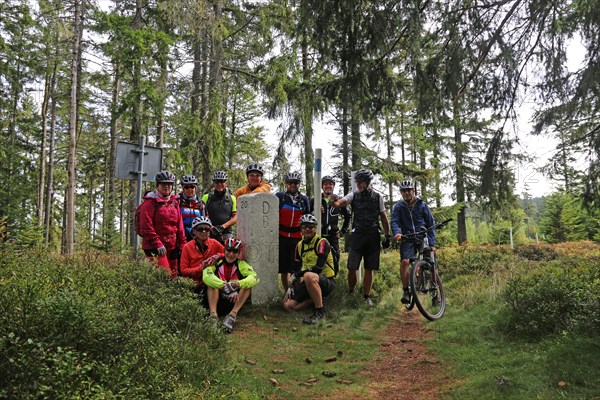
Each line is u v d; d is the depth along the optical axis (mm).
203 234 5977
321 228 7570
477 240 33531
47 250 6566
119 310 3805
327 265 6582
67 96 21844
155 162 7453
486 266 11180
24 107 25766
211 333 4660
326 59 7590
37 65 20594
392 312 6969
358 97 7742
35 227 11211
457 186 20062
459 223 24406
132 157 7223
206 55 16250
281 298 6785
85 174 32781
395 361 4852
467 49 7648
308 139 13992
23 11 18703
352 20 7191
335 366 4680
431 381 4246
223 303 5898
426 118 8133
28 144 27219
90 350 2971
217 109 13992
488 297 7141
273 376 4312
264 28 15023
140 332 3438
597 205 10000
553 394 3455
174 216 6301
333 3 7020
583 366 3793
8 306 2867
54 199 32312
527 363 4141
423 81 7570
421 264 6426
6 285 3268
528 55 7750
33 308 2906
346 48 7352
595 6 6992
